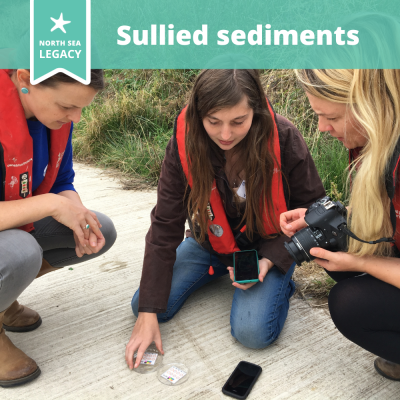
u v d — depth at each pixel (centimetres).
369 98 112
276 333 174
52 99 135
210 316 198
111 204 336
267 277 184
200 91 144
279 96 379
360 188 122
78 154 467
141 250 261
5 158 142
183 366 164
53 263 189
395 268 130
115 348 176
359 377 158
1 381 152
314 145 326
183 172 172
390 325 135
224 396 150
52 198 153
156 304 173
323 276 223
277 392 151
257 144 159
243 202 179
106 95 524
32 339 181
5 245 138
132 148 427
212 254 198
